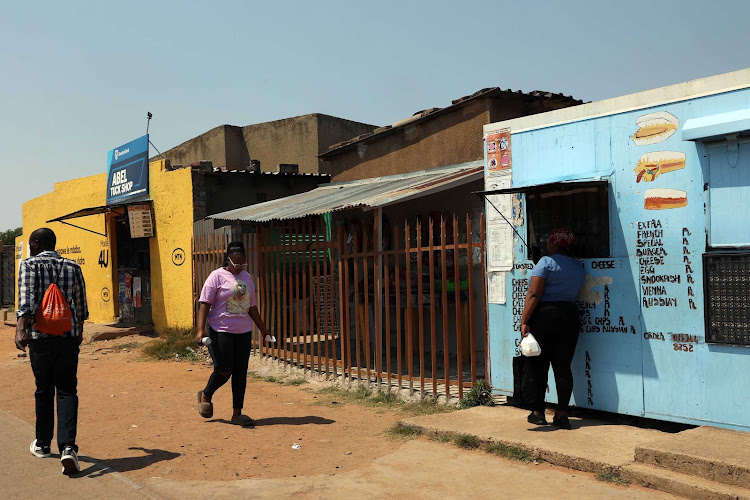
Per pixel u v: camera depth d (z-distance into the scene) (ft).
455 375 27.09
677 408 17.79
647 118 18.47
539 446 16.83
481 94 32.96
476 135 34.12
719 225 16.93
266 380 30.78
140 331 49.06
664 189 18.08
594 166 19.70
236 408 22.13
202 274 41.19
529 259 21.33
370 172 42.06
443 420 20.02
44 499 14.70
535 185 19.88
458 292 23.06
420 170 37.65
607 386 19.31
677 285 17.80
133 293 52.80
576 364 20.06
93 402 26.53
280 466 17.25
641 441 17.12
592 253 19.67
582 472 15.79
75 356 17.26
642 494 14.26
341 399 25.94
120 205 53.06
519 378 21.47
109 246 55.93
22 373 35.55
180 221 46.93
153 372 34.76
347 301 27.84
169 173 48.03
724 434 16.17
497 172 22.45
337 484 15.53
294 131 74.02
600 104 19.60
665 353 18.03
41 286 17.10
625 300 18.88
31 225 71.77
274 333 33.27
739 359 16.56
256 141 77.25
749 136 16.30
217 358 21.80
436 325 32.86
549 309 18.48
